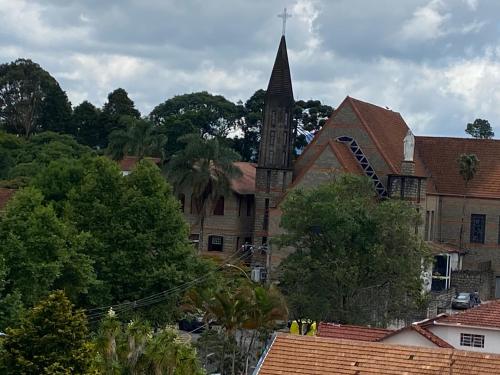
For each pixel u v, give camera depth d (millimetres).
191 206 125188
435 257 117188
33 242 72938
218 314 66875
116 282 81688
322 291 90125
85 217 83312
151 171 85688
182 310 82500
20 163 155125
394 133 127688
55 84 198250
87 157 94875
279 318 67938
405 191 115625
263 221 120500
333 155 114062
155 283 81750
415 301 93562
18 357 39906
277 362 45656
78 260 76000
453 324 64875
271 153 120438
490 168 130000
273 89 120875
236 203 126500
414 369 44906
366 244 90625
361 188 96375
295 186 114500
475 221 128000
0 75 199375
